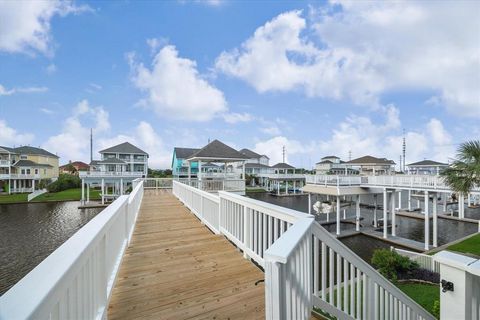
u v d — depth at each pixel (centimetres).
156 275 314
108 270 247
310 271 187
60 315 98
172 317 227
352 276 225
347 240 1401
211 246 430
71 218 1919
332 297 212
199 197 662
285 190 3791
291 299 141
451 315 184
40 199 2619
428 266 802
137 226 582
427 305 578
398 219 1920
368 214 2064
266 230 312
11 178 3127
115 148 3616
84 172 2469
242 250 386
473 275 184
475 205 2361
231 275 315
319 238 203
